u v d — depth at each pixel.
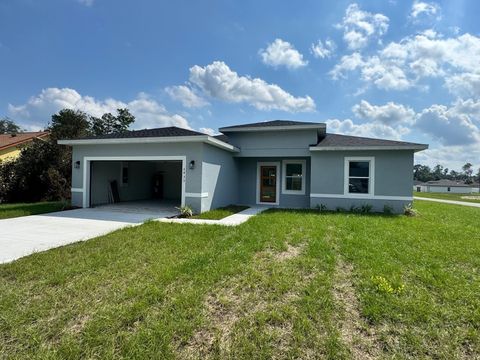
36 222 8.23
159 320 2.76
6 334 2.55
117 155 11.09
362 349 2.40
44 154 15.18
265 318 2.80
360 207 11.20
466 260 4.62
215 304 3.10
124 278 3.73
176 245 5.37
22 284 3.56
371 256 4.68
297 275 3.88
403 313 2.92
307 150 12.33
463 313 2.92
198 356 2.30
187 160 10.15
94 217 9.23
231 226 7.33
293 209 11.62
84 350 2.34
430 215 10.64
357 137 13.95
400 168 10.80
